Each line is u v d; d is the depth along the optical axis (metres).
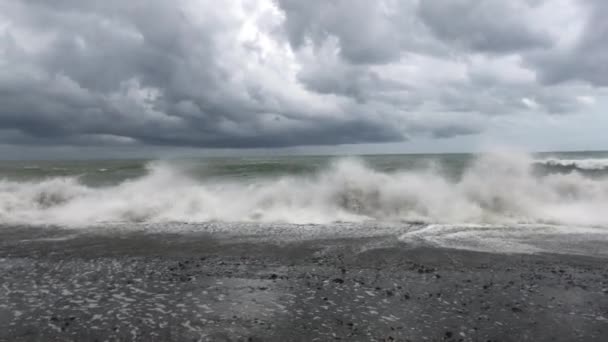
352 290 5.42
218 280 5.85
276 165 25.56
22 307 4.86
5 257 7.09
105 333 4.18
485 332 4.20
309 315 4.61
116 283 5.73
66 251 7.49
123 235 8.84
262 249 7.59
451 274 6.08
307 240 8.30
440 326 4.33
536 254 7.15
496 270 6.27
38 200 12.28
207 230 9.35
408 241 8.15
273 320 4.48
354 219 10.58
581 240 8.16
